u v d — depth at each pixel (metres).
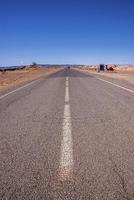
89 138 5.07
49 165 3.67
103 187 2.98
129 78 28.52
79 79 27.67
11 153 4.23
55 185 3.05
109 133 5.42
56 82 23.28
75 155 4.09
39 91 14.94
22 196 2.81
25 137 5.21
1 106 9.37
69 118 7.04
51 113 7.82
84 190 2.92
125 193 2.84
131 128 5.84
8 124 6.42
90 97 11.54
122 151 4.25
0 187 3.02
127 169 3.49
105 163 3.72
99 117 7.11
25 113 7.89
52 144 4.71
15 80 32.12
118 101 10.09
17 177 3.28
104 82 21.88
